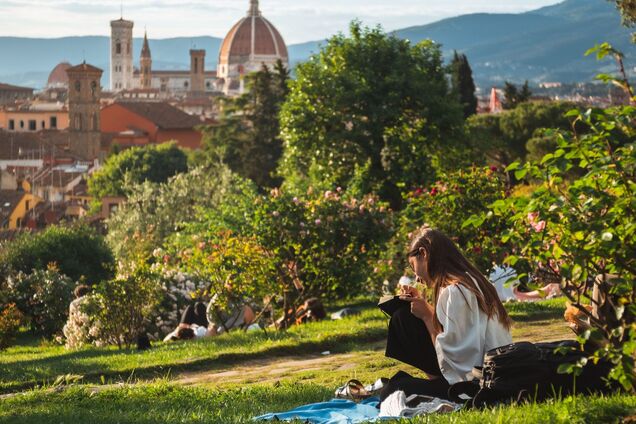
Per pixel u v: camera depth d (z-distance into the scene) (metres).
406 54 60.50
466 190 24.34
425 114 58.19
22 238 59.03
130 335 24.16
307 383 13.81
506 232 7.61
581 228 7.05
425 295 10.74
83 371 17.53
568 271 7.16
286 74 107.69
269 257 24.03
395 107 57.12
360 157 57.31
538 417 7.27
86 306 24.17
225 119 111.38
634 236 7.05
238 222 25.95
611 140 7.36
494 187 24.52
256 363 17.39
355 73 59.03
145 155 152.12
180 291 28.42
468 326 8.65
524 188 33.97
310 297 25.73
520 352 8.34
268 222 24.58
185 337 23.33
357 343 18.88
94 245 59.34
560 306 21.00
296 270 25.09
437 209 24.38
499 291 22.19
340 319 22.61
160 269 30.73
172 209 67.50
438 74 62.78
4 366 19.56
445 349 8.68
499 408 7.83
